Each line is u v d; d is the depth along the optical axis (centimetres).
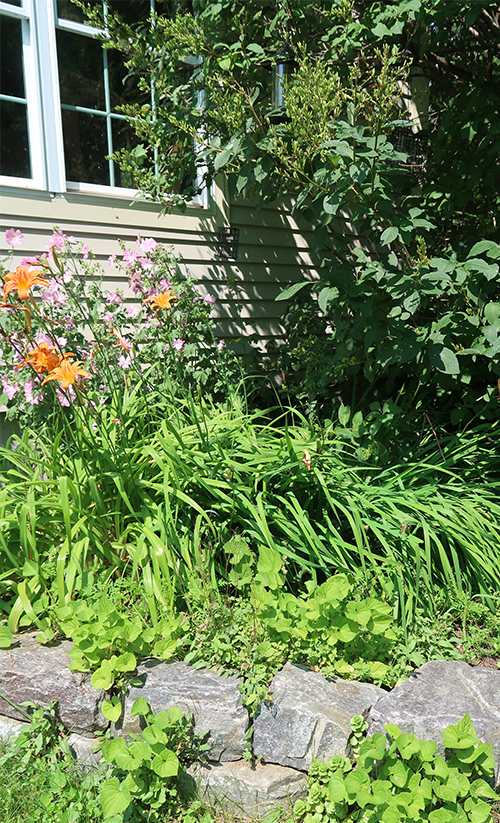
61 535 286
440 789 202
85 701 230
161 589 255
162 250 449
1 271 367
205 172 477
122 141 470
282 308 591
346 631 238
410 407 407
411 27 407
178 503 291
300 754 217
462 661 253
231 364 463
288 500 304
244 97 367
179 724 218
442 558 277
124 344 367
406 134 499
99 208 445
